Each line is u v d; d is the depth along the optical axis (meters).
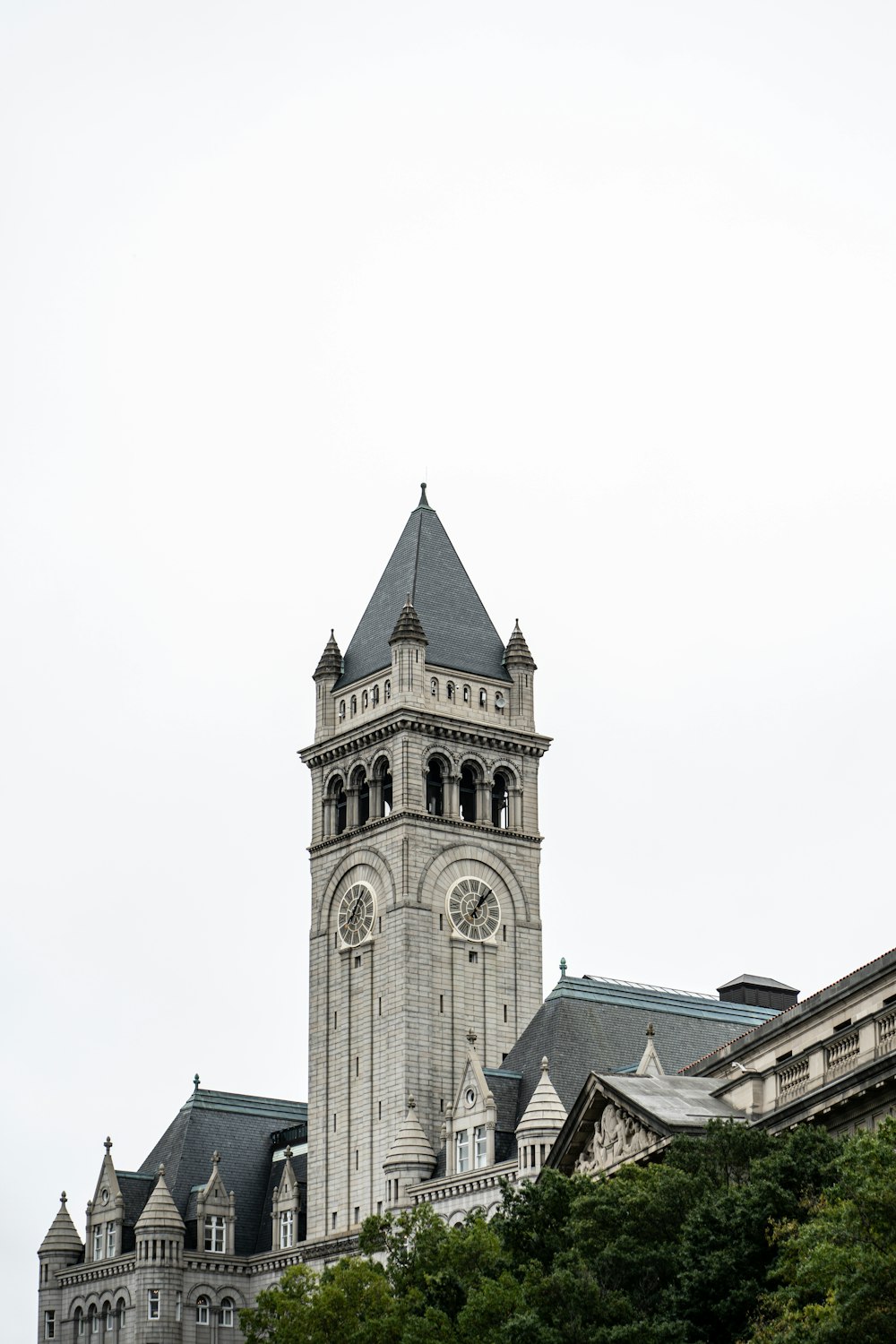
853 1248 94.94
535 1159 188.75
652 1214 114.50
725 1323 108.25
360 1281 147.12
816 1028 129.12
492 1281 121.94
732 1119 120.50
